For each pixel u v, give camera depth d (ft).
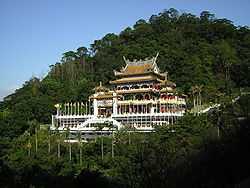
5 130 448.65
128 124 417.69
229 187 102.89
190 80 565.53
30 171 130.31
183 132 283.79
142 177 99.09
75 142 376.89
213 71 626.64
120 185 107.34
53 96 582.35
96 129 415.85
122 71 517.55
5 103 616.39
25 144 371.35
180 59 616.39
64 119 476.95
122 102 472.03
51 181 119.03
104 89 510.99
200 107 459.73
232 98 428.56
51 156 307.58
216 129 199.72
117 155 297.74
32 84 645.10
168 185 99.45
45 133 404.98
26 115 501.56
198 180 104.99
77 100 571.28
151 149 111.34
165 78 517.55
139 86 497.05
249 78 585.22
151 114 420.77
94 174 108.58
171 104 444.55
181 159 114.32
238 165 110.32
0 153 327.06
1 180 121.19
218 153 116.67
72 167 259.80
